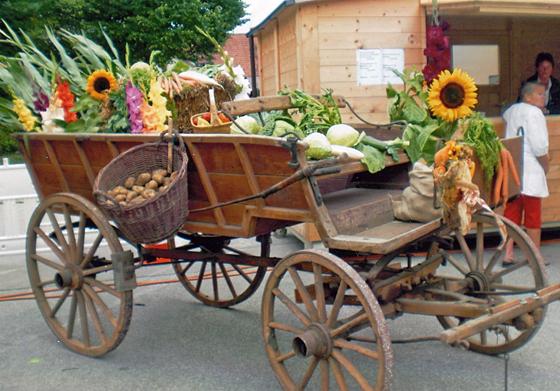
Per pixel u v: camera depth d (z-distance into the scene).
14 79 5.87
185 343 5.48
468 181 3.84
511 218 7.38
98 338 5.65
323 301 4.00
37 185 5.88
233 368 4.94
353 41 7.82
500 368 4.74
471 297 4.46
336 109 5.39
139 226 4.42
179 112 5.25
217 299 6.35
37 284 5.59
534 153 7.23
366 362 4.98
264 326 4.31
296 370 4.88
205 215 4.78
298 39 7.76
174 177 4.50
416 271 4.44
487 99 10.23
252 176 4.28
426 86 4.90
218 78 5.70
